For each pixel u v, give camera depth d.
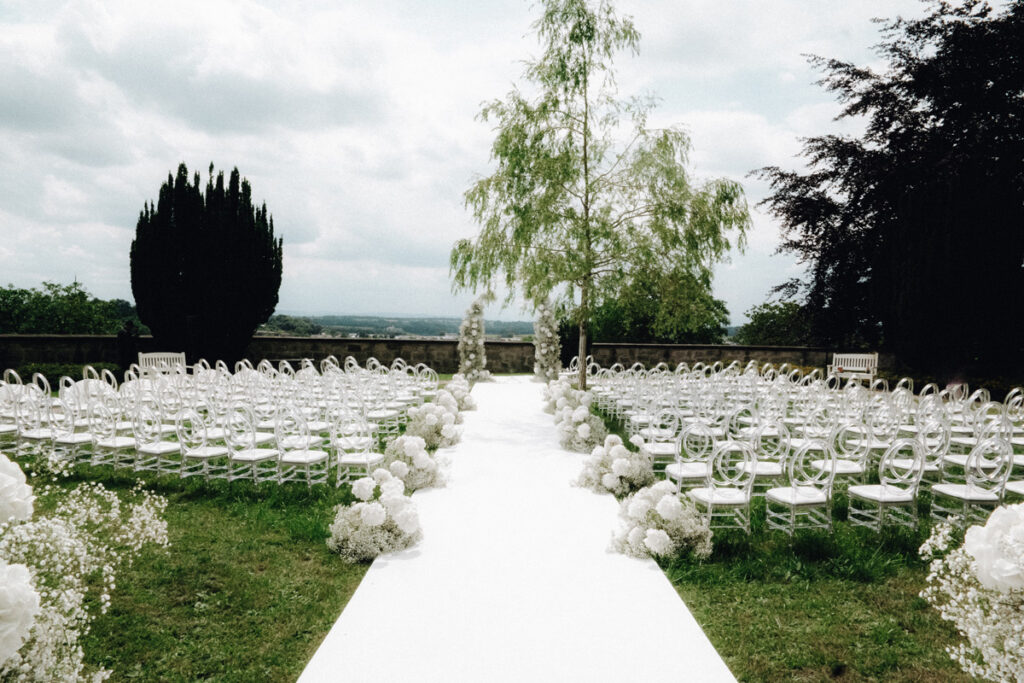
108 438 6.42
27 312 28.72
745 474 5.43
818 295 21.08
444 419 8.04
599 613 3.37
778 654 3.07
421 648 2.98
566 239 10.99
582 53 10.88
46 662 1.77
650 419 7.49
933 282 14.99
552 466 6.82
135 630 3.22
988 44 16.70
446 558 4.14
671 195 11.02
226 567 4.01
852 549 4.39
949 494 4.91
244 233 16.03
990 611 2.06
